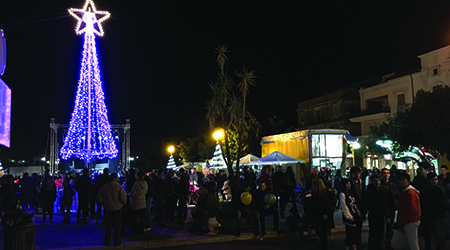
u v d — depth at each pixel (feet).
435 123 67.21
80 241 31.01
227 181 57.31
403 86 108.58
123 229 33.94
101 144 123.03
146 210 35.40
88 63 119.34
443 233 24.94
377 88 118.93
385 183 28.14
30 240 22.54
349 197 24.90
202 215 33.58
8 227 21.89
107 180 40.01
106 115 124.16
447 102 66.23
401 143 75.87
